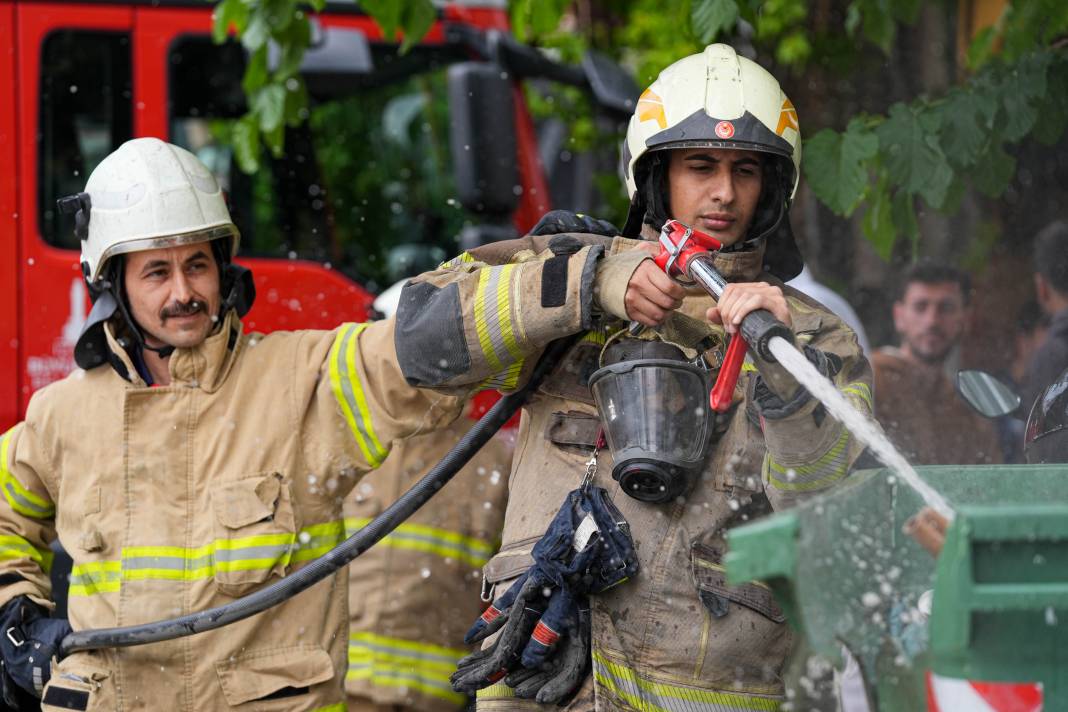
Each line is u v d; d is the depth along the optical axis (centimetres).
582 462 395
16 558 451
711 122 396
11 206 726
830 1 905
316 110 779
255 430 423
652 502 380
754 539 284
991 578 274
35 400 445
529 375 405
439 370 387
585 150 1012
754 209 411
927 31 891
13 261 724
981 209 885
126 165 439
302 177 772
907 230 575
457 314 381
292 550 419
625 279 369
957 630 271
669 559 382
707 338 395
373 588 538
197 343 428
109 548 423
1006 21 585
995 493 366
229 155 761
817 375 325
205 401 427
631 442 374
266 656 420
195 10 759
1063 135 592
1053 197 845
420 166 792
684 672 381
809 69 933
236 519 416
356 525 538
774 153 400
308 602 427
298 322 758
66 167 736
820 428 358
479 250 416
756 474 385
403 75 795
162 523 421
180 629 408
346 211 776
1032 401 628
